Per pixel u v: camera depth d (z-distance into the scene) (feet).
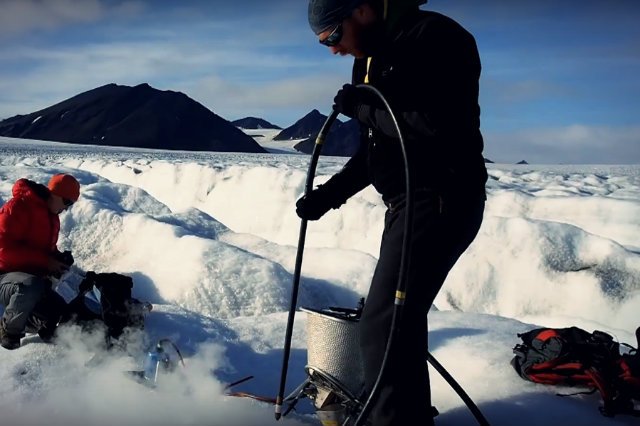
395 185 7.13
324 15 6.84
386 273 7.06
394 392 7.02
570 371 9.42
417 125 6.45
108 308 10.66
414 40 6.64
